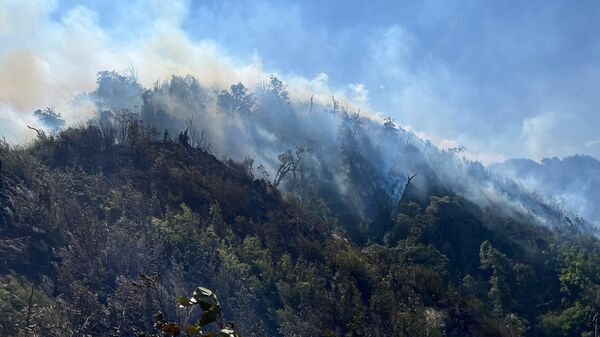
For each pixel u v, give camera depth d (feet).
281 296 143.64
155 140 238.07
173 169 191.01
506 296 331.16
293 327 129.39
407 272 208.54
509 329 207.72
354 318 144.56
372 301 161.27
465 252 403.75
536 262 394.11
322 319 140.46
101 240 115.14
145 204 154.81
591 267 376.27
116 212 142.72
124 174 178.19
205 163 224.94
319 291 152.05
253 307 131.54
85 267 105.19
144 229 135.54
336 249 198.90
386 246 380.99
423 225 399.24
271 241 177.68
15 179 133.28
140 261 114.21
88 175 164.45
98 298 96.78
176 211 162.40
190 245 138.62
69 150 180.86
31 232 110.93
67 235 114.93
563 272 364.99
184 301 12.75
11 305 82.99
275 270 156.66
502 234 427.33
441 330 174.40
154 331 84.17
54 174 147.43
